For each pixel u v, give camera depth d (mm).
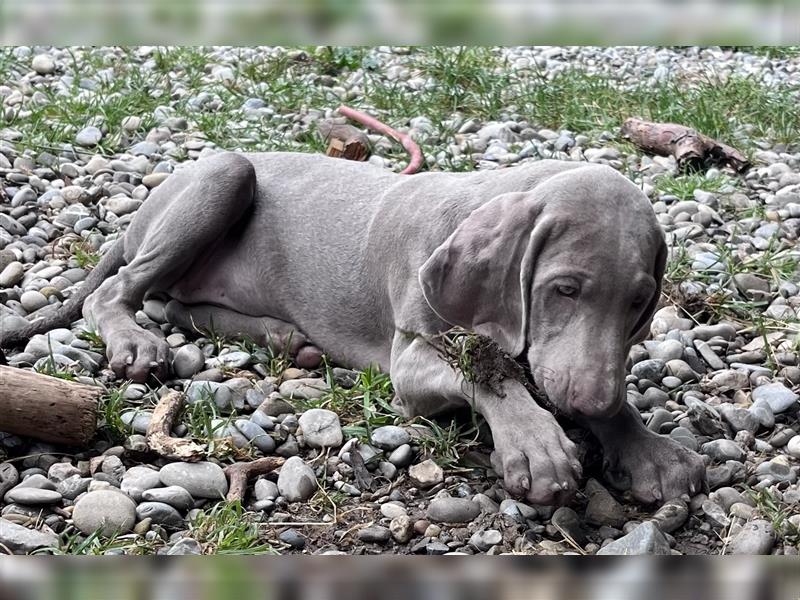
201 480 699
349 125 1362
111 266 964
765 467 738
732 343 937
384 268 820
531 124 1478
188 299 929
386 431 754
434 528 672
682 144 1343
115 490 682
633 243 676
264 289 899
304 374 861
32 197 1161
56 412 719
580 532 667
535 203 698
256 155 961
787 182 1289
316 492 710
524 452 666
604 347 662
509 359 707
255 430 760
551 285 675
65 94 1456
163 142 1340
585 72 1647
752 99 1537
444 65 1605
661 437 719
